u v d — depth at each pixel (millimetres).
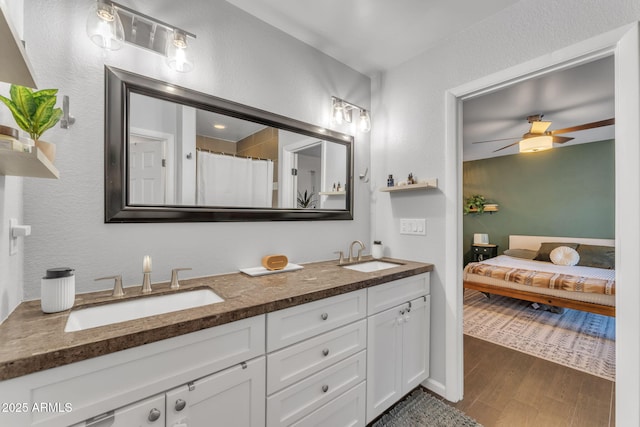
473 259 5648
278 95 1794
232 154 1586
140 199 1276
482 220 5637
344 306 1388
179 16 1399
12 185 923
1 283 844
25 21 1049
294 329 1182
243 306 1023
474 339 2791
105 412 751
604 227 4348
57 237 1099
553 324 3154
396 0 1559
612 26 1272
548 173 4855
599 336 2838
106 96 1196
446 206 1899
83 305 1008
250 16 1667
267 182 1732
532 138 3154
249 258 1654
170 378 858
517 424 1632
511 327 3080
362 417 1473
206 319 918
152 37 1293
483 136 3996
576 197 4594
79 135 1143
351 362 1415
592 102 2789
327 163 2068
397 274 1658
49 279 936
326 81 2074
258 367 1062
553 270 3725
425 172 2027
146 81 1290
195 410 906
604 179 4344
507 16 1619
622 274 1233
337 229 2145
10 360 633
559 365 2295
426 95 2029
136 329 809
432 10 1639
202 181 1471
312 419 1241
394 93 2246
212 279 1446
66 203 1117
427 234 2008
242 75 1627
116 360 769
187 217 1401
